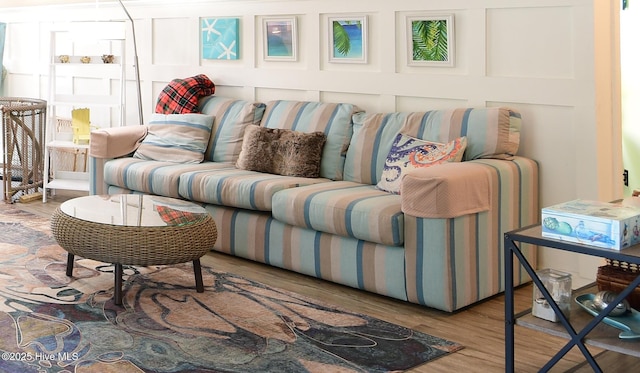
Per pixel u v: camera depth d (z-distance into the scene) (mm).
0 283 4035
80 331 3385
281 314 3658
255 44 5535
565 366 3086
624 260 2508
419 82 4660
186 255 3758
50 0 7102
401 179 4004
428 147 4199
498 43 4324
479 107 4406
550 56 4133
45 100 6602
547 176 4195
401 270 3732
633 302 2846
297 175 4691
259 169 4859
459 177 3613
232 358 3121
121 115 6078
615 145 4082
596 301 2795
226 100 5520
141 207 4090
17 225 5344
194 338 3330
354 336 3389
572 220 2668
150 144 5363
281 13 5316
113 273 4266
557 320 2773
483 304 3854
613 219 2574
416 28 4629
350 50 4969
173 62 6098
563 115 4113
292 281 4203
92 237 3715
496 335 3434
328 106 4902
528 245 4125
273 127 5090
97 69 6641
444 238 3570
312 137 4730
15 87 7414
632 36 4977
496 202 3865
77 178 6238
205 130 5359
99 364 3033
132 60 6391
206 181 4637
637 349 2518
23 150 6242
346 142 4727
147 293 3932
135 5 6266
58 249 4746
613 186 4098
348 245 3949
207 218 3951
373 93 4887
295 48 5273
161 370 2990
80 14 6703
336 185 4387
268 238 4363
